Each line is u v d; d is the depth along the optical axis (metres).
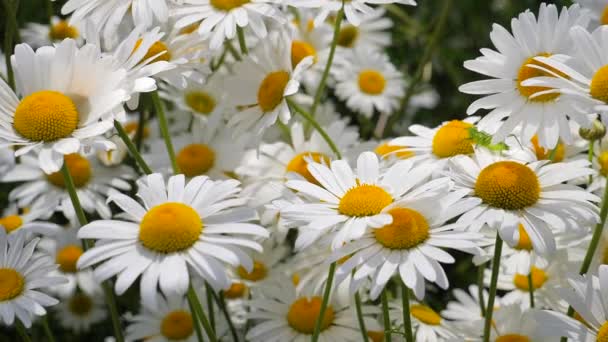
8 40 0.60
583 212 0.50
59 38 0.73
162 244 0.49
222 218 0.51
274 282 0.60
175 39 0.57
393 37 0.88
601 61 0.51
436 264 0.49
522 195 0.51
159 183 0.52
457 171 0.53
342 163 0.52
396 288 0.63
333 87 0.80
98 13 0.57
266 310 0.57
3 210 0.68
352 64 0.77
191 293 0.51
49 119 0.51
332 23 0.81
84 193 0.65
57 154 0.50
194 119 0.65
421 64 0.69
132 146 0.55
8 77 0.60
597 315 0.50
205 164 0.63
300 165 0.60
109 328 0.69
